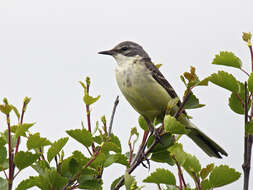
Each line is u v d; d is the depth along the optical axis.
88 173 7.38
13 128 7.24
